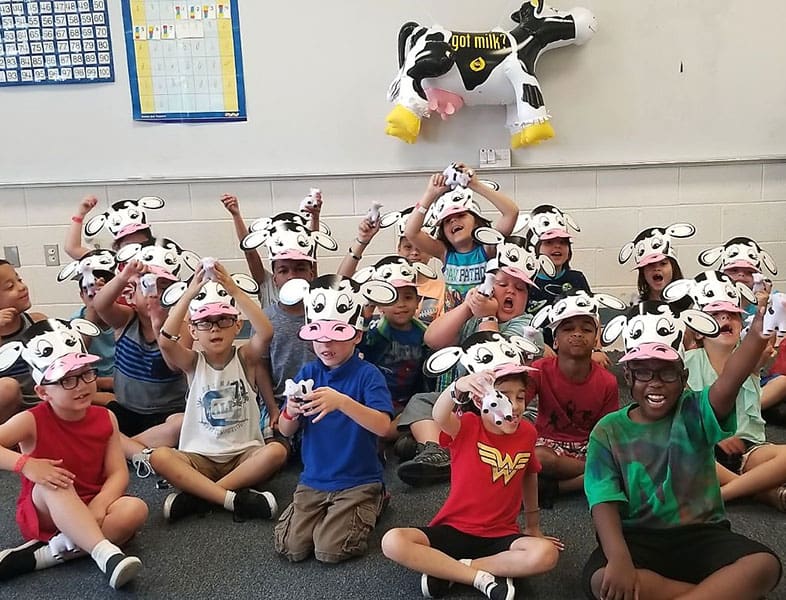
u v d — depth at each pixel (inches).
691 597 56.1
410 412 94.2
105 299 93.4
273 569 69.9
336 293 76.1
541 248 116.4
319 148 137.9
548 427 83.7
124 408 97.8
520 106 130.5
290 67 135.4
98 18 133.7
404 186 137.9
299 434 92.8
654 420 62.6
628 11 134.3
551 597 63.8
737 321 89.3
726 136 138.1
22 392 97.7
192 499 81.0
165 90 135.9
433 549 64.1
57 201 138.3
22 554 69.5
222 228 139.0
